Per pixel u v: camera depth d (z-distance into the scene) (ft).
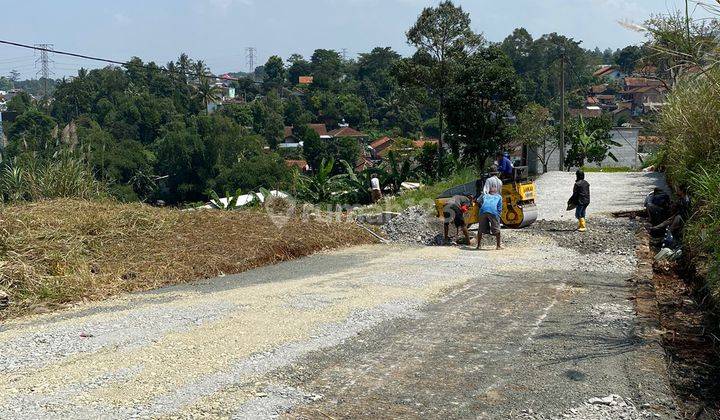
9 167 49.60
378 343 22.67
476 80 110.32
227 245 42.34
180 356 21.07
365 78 471.62
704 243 28.84
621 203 65.92
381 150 333.01
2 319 27.81
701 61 23.12
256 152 259.19
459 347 22.29
